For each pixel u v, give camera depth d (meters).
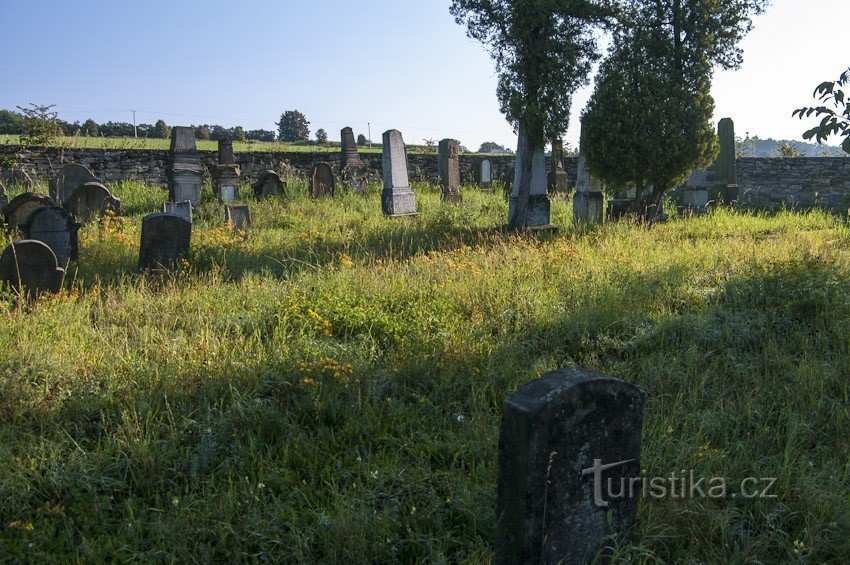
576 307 6.88
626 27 13.37
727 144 19.08
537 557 3.10
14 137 30.11
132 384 5.05
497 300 7.18
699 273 8.53
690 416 4.71
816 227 14.48
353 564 3.35
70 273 9.03
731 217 15.53
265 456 4.31
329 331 6.24
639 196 14.07
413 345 5.92
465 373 5.49
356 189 20.16
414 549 3.52
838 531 3.52
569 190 24.81
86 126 51.75
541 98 12.41
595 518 3.25
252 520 3.61
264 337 6.25
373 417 4.74
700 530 3.57
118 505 3.79
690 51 13.22
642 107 13.16
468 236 12.44
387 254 10.66
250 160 22.12
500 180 24.58
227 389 5.01
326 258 10.31
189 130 16.61
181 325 6.62
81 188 13.50
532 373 5.39
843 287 7.14
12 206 11.28
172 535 3.49
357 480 4.02
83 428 4.52
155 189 18.73
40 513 3.63
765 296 7.11
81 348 5.76
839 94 4.18
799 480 3.92
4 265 7.71
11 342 5.77
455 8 12.40
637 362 5.76
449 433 4.55
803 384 5.12
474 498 3.82
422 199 18.33
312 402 4.86
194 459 4.12
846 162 21.66
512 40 12.17
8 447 4.14
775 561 3.42
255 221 13.85
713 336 6.14
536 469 3.02
